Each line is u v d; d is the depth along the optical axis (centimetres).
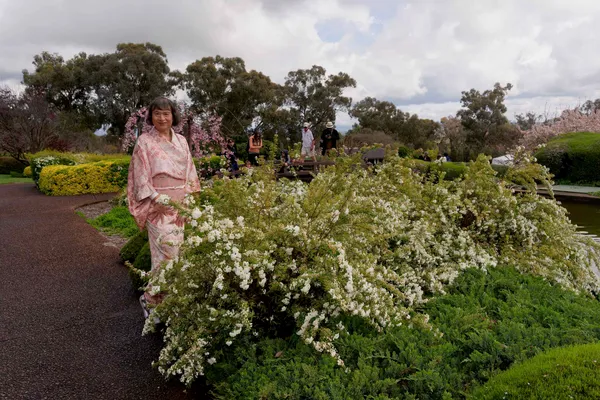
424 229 405
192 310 287
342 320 304
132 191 374
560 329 293
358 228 334
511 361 255
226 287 276
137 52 4091
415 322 292
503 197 484
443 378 245
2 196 1380
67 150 2608
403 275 367
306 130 1400
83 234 789
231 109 3984
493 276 398
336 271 277
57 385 310
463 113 4303
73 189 1377
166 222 369
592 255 505
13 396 297
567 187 1761
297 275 299
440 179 523
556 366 214
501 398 205
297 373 243
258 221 322
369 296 284
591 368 207
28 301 470
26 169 2355
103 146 3359
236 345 294
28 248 693
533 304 344
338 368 257
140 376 319
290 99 4428
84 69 4053
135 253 583
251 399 230
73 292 495
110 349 360
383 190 506
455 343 287
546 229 491
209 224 278
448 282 393
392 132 4803
